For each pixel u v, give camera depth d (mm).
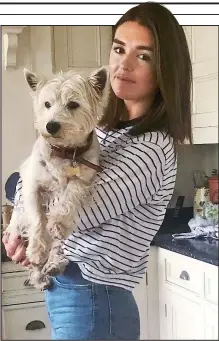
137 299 2182
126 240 1021
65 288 1068
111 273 1033
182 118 1067
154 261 2225
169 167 1044
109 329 1047
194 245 2119
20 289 1795
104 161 1073
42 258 1123
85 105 1114
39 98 1145
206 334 1985
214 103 2258
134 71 1072
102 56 2092
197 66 2314
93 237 1021
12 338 1773
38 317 1812
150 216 1040
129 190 984
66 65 2045
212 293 1945
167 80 1035
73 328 1056
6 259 1761
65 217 1042
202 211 2398
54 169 1088
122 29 1072
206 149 2658
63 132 1060
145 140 1010
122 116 1142
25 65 1954
